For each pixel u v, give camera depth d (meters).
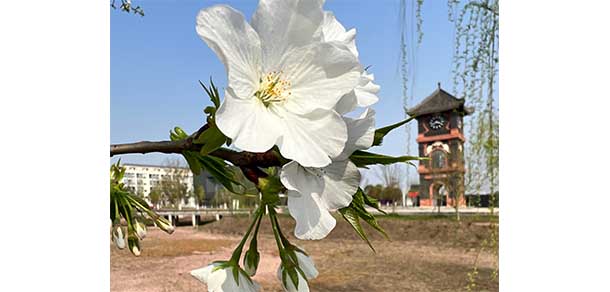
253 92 0.70
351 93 0.74
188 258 11.62
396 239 13.55
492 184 3.74
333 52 0.72
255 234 0.89
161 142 0.79
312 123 0.70
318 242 13.97
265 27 0.72
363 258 11.31
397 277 8.98
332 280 8.92
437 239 12.70
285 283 0.85
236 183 0.84
